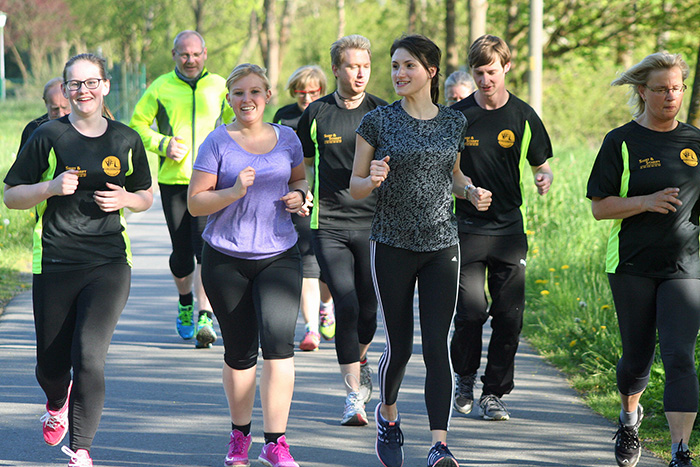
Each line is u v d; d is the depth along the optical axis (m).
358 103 7.86
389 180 5.93
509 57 7.20
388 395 6.16
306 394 8.02
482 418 7.40
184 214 9.80
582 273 12.29
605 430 7.09
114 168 5.96
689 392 5.60
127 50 85.62
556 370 8.99
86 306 5.79
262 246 5.96
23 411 7.34
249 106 5.94
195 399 7.79
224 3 79.44
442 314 5.96
